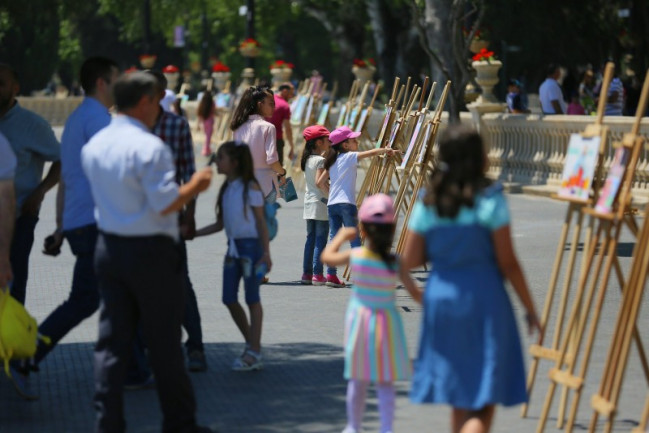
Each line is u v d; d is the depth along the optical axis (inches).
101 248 768.9
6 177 885.8
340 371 1011.9
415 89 1540.4
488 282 677.3
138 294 764.6
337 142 1432.1
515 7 3870.6
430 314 682.2
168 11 7500.0
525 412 861.2
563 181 850.8
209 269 1612.9
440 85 2945.4
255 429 836.0
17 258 994.1
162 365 778.8
